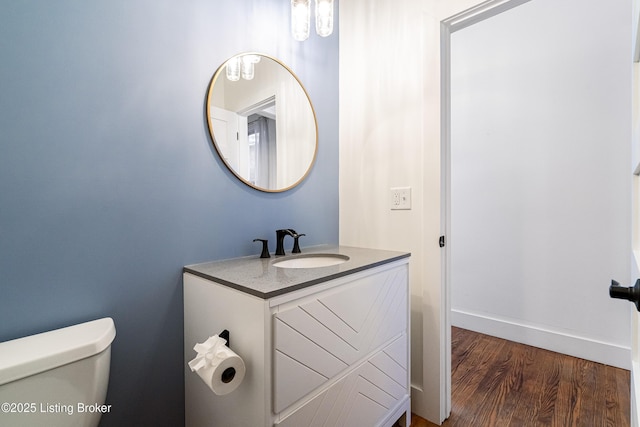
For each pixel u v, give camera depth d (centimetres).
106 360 85
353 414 107
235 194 132
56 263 89
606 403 153
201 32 121
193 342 110
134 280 104
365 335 112
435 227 142
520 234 222
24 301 84
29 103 85
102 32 97
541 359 198
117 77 100
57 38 89
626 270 184
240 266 115
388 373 124
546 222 211
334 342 99
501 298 232
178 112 114
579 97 198
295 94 155
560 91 204
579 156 198
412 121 150
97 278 97
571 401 155
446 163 145
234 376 80
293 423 86
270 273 101
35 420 71
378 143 163
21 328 84
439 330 142
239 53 133
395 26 155
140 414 107
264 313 79
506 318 230
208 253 123
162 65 110
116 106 100
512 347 216
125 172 102
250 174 137
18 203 83
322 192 171
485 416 146
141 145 105
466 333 241
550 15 207
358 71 172
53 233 89
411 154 150
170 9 112
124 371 103
